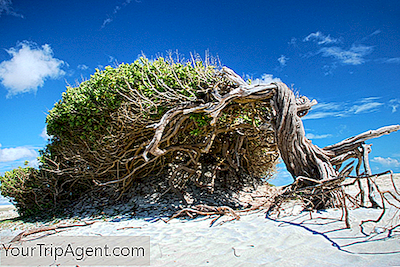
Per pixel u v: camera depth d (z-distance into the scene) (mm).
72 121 11938
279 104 9422
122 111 10812
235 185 15117
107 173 14117
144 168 14070
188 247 5840
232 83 10461
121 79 10812
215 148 14977
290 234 5895
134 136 12117
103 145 12234
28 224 11695
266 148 15078
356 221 6488
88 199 14164
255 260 4699
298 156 9391
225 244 5734
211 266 4637
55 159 13453
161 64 11297
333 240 5332
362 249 4727
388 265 3982
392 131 9750
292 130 9242
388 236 5203
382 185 13906
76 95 11648
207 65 10672
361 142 9711
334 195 8484
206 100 10492
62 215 12805
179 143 12859
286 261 4527
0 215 17750
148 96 10664
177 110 10070
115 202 13352
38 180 13695
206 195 13406
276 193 8305
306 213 7754
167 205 12055
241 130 13461
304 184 9438
